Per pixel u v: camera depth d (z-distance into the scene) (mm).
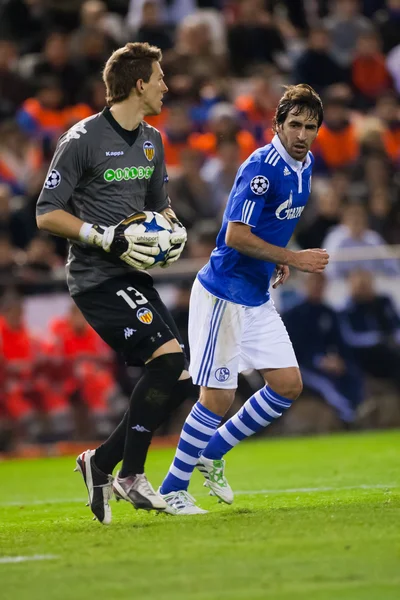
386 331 42812
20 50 54469
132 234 18062
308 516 17578
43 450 39500
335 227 46250
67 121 47438
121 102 18641
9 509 23812
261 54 57031
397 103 57594
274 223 20203
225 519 17812
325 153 51156
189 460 19953
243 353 20594
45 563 14227
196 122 51281
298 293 41656
